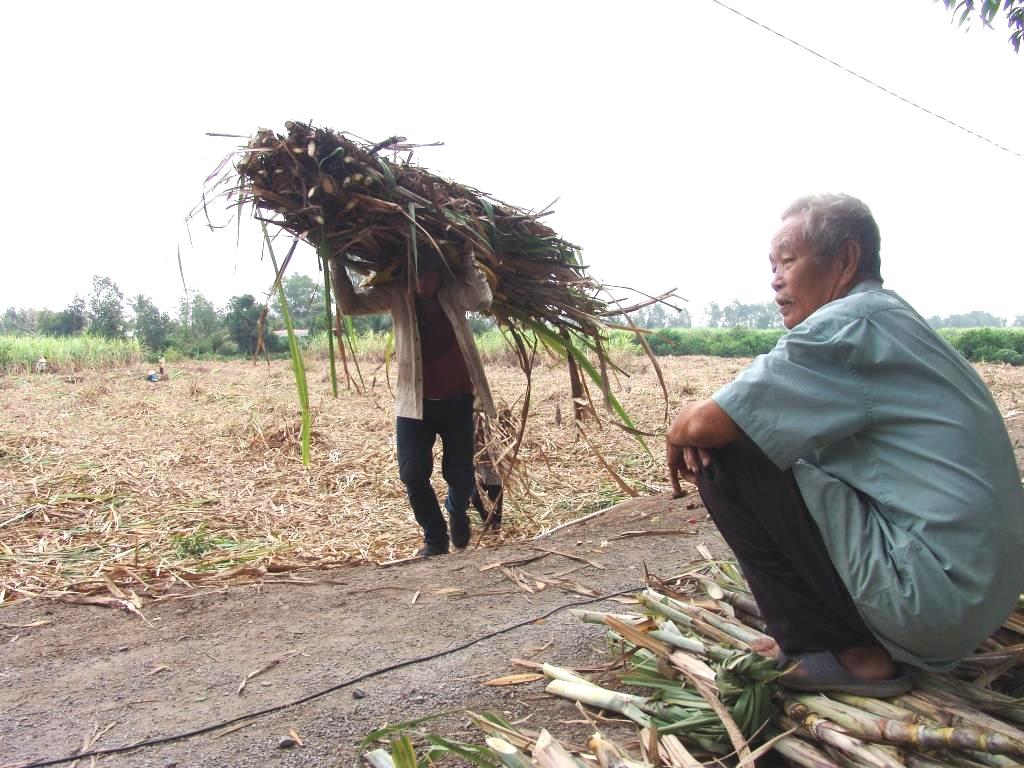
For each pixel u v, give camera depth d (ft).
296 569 13.91
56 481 23.02
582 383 14.82
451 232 12.35
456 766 6.51
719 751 6.19
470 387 14.15
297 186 11.37
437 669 8.55
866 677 6.17
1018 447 20.11
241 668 8.93
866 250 6.58
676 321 214.69
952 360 5.98
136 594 11.85
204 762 6.86
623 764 5.50
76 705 8.13
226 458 27.48
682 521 14.61
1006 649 6.53
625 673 7.52
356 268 13.42
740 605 8.01
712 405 6.09
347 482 23.93
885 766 5.37
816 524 6.00
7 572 13.94
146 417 37.19
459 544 15.28
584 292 13.97
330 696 8.05
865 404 5.89
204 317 84.48
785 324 7.06
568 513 19.52
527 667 8.37
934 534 5.70
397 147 11.84
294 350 10.84
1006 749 4.99
